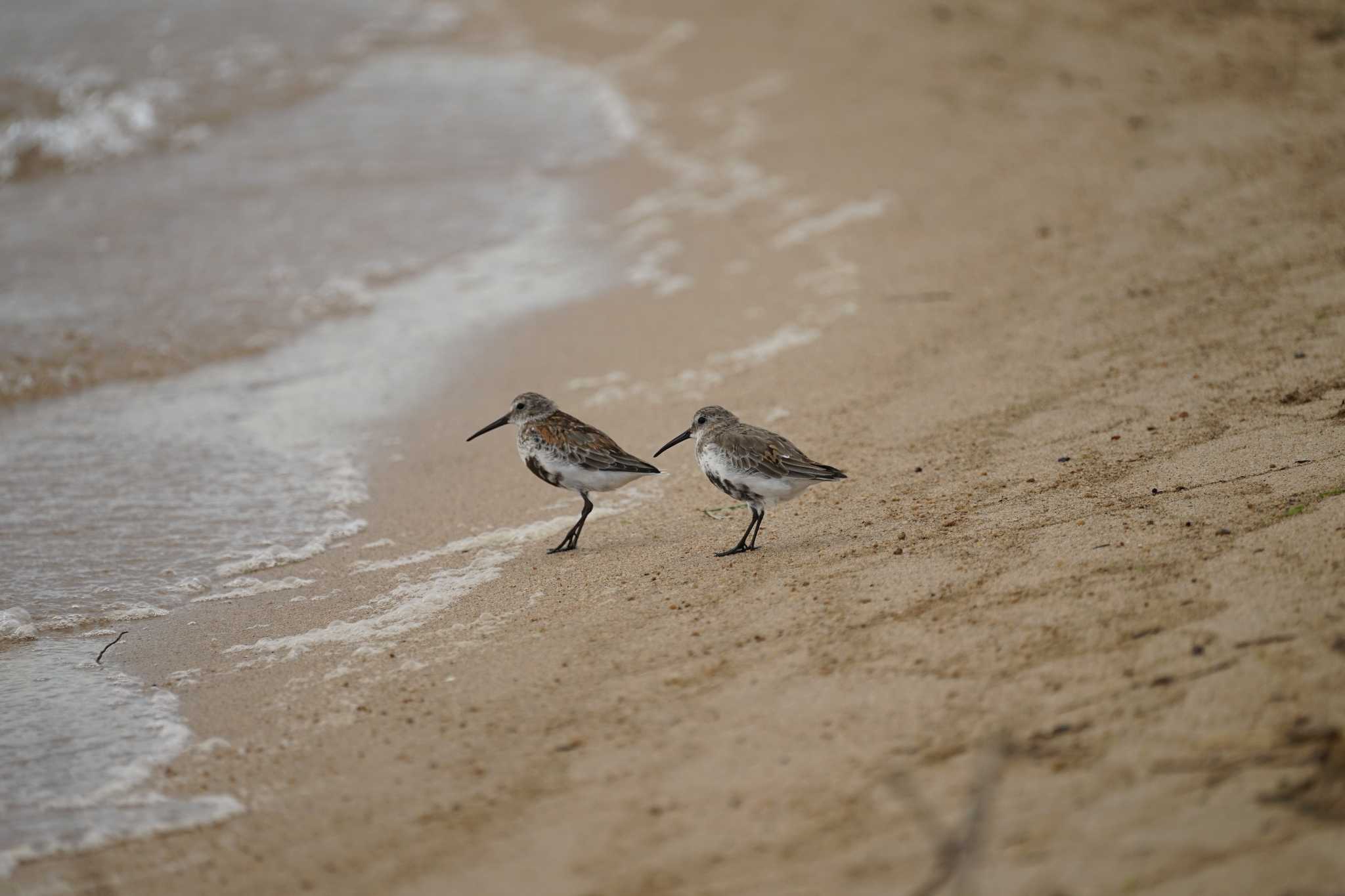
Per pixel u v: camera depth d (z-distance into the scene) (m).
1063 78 26.22
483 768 8.14
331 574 12.19
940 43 29.80
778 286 18.91
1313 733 6.71
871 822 6.79
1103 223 18.67
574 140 27.86
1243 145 20.62
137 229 23.33
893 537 10.70
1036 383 14.03
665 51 33.19
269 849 7.68
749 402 15.03
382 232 23.06
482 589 11.31
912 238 19.81
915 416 13.81
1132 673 7.64
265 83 31.27
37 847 7.96
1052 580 9.13
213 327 19.33
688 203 23.36
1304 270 15.41
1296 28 26.83
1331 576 8.21
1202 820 6.28
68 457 15.27
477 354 17.91
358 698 9.50
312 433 15.83
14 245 22.58
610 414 15.31
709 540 11.74
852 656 8.64
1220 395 12.52
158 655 10.70
